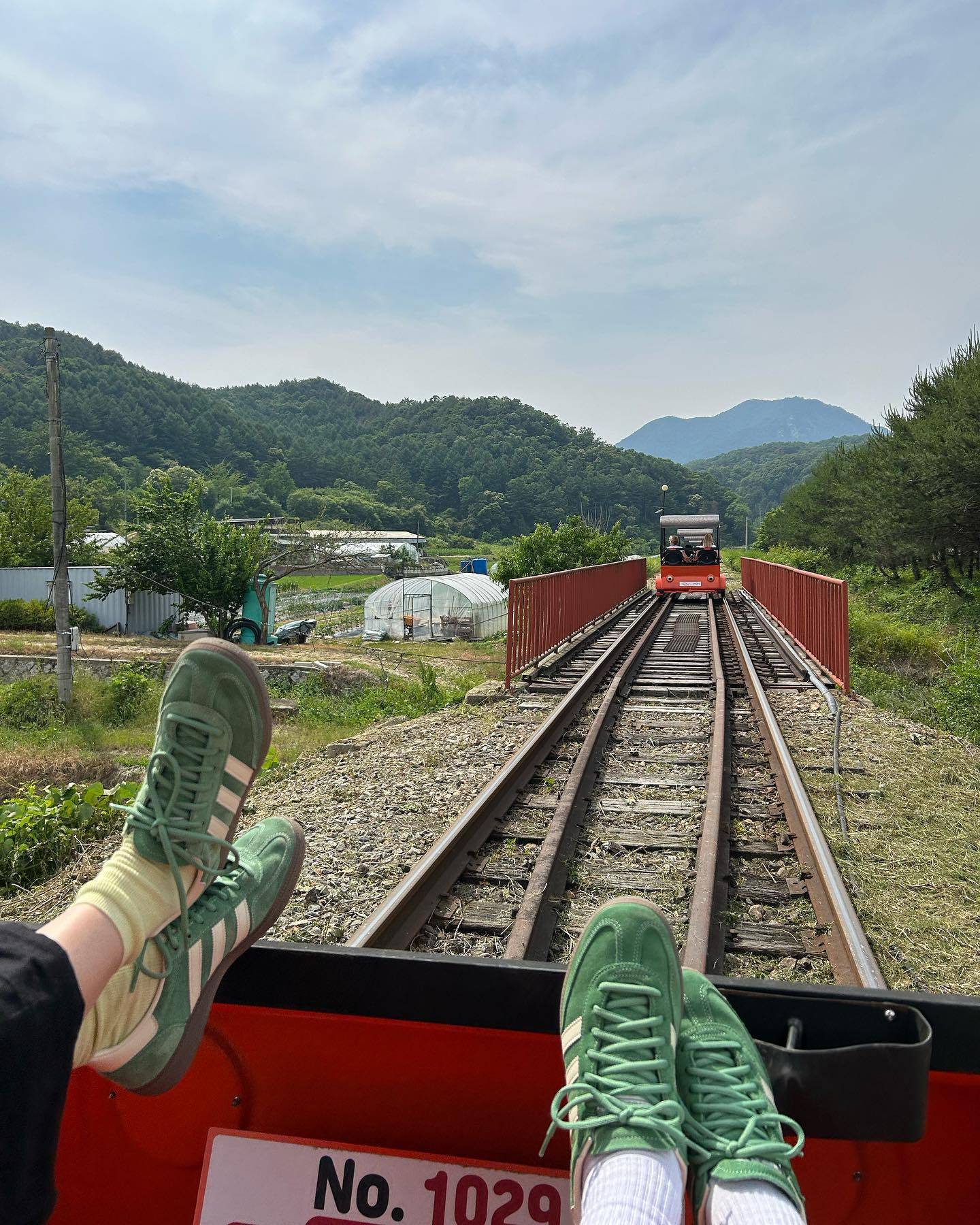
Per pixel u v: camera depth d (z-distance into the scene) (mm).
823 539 44406
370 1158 1598
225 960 1612
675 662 15438
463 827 6012
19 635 36438
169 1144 1713
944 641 18469
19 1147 1124
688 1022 1543
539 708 11250
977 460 22172
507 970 1599
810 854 5758
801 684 12539
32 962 1195
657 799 7230
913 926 5020
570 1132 1487
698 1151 1390
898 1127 1421
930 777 8023
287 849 1778
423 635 43812
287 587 72750
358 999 1636
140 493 39375
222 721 1607
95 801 8586
